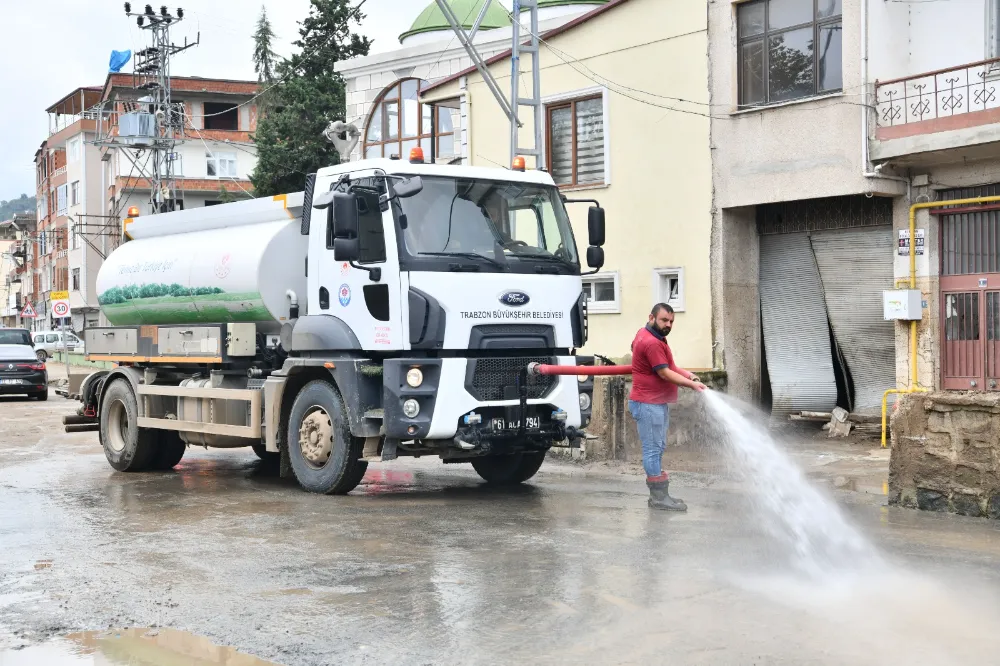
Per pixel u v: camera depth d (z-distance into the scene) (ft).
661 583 21.94
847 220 53.16
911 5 49.73
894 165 48.21
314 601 20.95
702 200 55.93
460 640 18.17
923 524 29.04
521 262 33.88
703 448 48.21
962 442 30.53
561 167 64.34
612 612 19.72
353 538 27.27
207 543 26.94
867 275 52.60
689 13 56.29
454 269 32.40
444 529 28.45
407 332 31.81
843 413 52.26
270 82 169.17
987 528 28.43
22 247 311.88
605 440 44.34
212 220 41.70
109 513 32.07
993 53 46.83
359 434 32.89
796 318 55.72
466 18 94.02
